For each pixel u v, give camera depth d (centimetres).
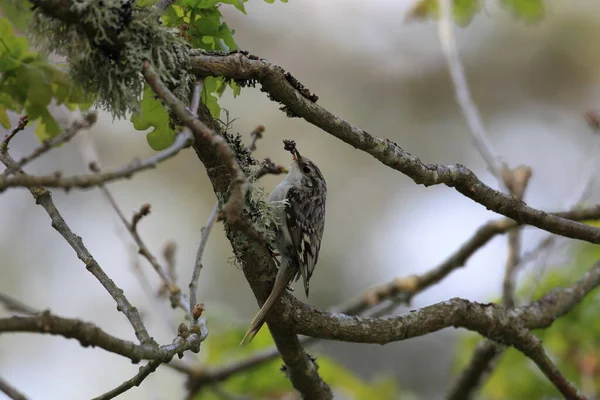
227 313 1091
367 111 1959
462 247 988
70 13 483
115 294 530
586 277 818
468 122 975
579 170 1911
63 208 1652
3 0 574
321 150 1877
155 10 507
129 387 502
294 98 564
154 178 1783
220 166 567
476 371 936
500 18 1983
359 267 1775
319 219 850
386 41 1991
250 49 1941
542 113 2000
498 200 662
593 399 984
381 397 1129
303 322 632
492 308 728
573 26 1984
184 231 1747
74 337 405
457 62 1030
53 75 589
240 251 598
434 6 1163
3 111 617
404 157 611
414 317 679
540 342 743
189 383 1000
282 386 1073
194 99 514
